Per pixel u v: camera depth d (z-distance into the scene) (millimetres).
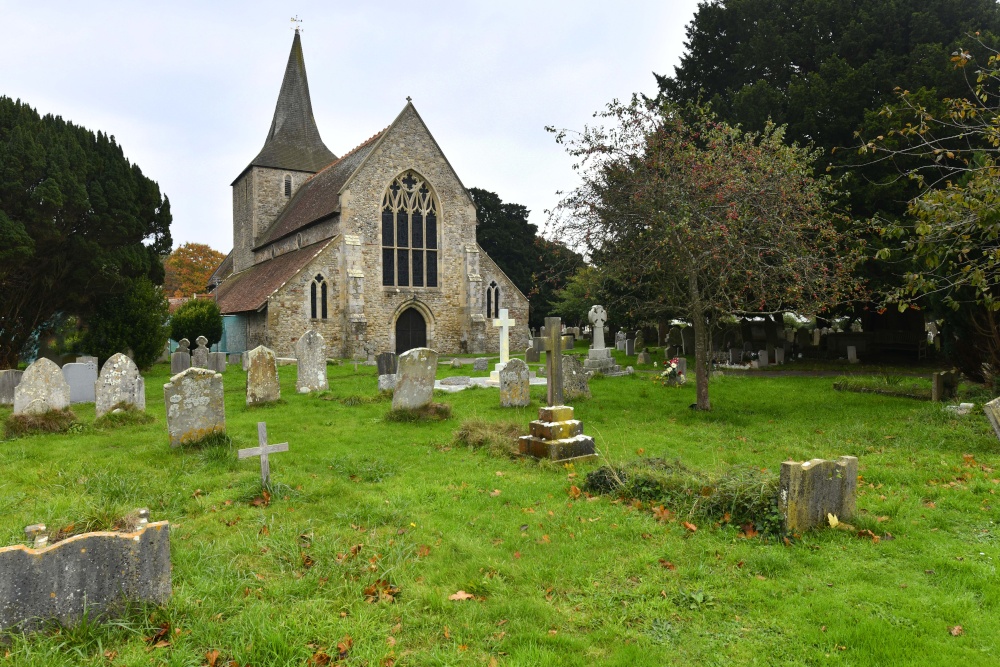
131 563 3820
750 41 24922
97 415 11148
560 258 15773
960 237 7684
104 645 3576
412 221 33406
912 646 3510
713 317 12766
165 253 24203
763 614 3939
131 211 21047
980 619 3781
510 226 52031
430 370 11680
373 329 31656
